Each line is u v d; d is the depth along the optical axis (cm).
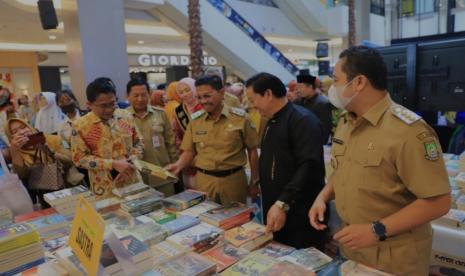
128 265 100
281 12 1327
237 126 203
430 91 209
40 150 214
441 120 295
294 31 1380
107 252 97
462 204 168
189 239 131
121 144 207
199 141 209
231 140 202
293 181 152
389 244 114
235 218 153
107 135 202
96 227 92
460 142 258
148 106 261
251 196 220
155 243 131
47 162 217
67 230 145
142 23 848
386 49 227
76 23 555
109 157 203
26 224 123
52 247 130
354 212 116
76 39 563
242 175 212
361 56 106
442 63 200
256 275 111
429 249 117
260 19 1248
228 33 974
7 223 144
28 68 1152
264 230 142
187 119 273
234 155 205
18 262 111
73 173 239
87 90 197
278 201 148
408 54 213
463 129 260
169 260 116
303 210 166
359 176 112
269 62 1088
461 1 1058
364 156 111
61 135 245
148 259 107
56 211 162
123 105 389
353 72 107
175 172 210
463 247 151
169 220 155
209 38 945
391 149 104
